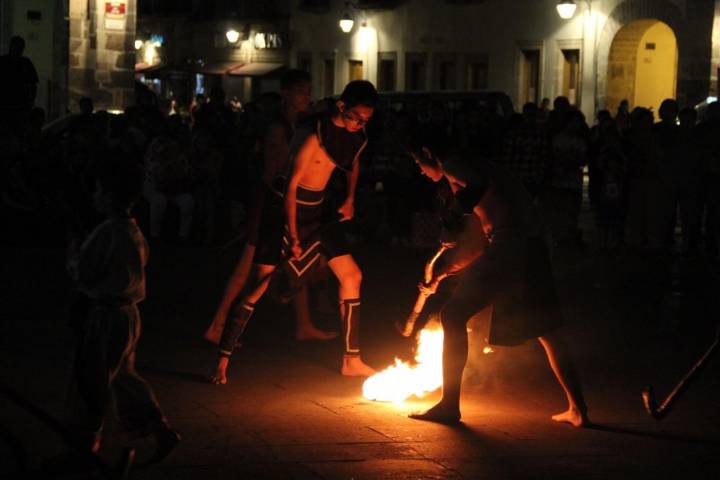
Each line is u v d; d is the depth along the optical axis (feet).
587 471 19.92
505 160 53.88
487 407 24.52
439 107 57.00
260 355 29.19
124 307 19.07
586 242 59.00
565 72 102.58
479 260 22.80
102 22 85.46
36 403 23.18
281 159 29.22
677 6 90.12
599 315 36.76
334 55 128.88
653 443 21.88
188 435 21.42
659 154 54.44
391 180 54.03
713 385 27.09
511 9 105.81
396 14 119.03
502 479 19.30
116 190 18.92
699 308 38.45
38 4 90.84
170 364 27.66
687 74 89.40
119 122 57.72
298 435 21.62
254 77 138.92
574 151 54.54
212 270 43.98
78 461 18.86
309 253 27.17
